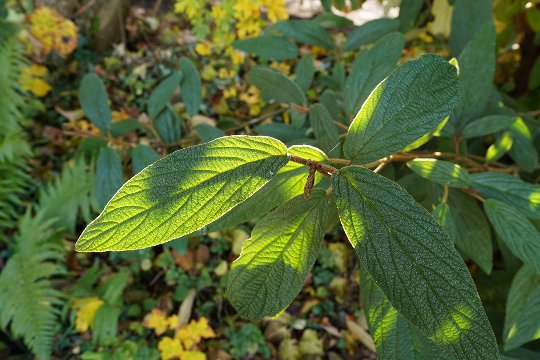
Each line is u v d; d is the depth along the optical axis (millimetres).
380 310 306
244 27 1252
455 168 350
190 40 1617
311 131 600
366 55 422
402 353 299
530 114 683
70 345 1138
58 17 1461
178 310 1210
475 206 452
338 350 1178
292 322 1194
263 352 1157
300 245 261
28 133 1393
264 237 261
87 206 1202
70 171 1311
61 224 1209
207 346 1163
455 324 213
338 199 231
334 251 1250
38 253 1157
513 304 433
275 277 259
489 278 699
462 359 215
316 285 1241
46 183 1333
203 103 1461
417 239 216
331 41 654
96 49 1596
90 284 1191
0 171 1225
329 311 1214
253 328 1171
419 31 1107
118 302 1174
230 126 819
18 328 1100
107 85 1501
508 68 1102
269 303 259
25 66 1381
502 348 479
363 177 231
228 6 1225
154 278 1238
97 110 631
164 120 635
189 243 1226
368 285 311
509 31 980
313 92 1383
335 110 521
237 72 1516
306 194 243
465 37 543
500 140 465
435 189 458
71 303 1156
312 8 1767
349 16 1726
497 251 763
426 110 256
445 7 1069
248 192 217
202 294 1233
